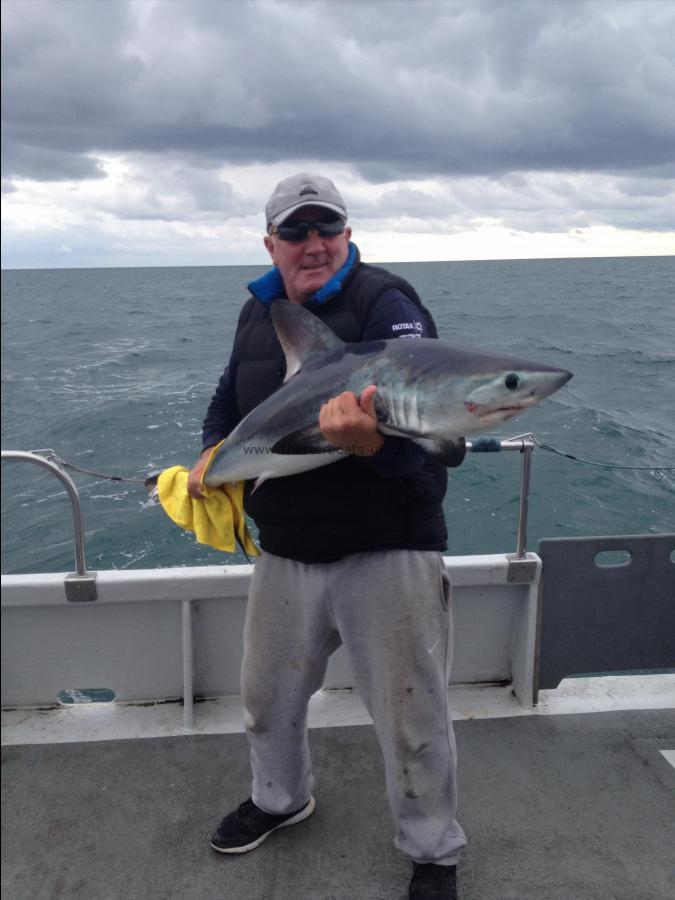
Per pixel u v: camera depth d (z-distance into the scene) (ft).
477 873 7.30
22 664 9.70
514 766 8.80
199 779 8.64
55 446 41.22
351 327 6.06
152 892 7.14
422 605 6.29
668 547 9.67
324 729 9.47
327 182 6.24
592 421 37.42
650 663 9.96
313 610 6.57
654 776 8.64
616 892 7.07
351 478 6.09
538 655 9.78
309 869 7.38
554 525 26.96
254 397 6.89
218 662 9.87
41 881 7.28
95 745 9.18
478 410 4.82
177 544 26.89
